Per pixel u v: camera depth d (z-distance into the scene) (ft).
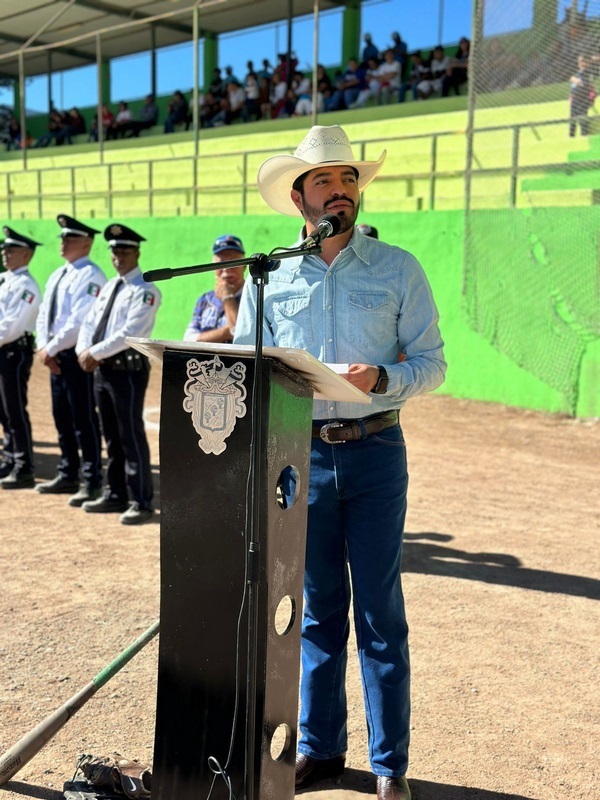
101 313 19.95
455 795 9.55
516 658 13.08
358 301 8.95
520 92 40.29
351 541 9.15
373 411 8.96
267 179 9.64
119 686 11.95
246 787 7.30
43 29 66.23
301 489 7.91
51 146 83.25
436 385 9.16
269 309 9.23
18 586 15.69
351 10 68.85
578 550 18.52
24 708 11.18
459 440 31.40
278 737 10.74
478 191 40.83
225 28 75.72
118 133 77.00
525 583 16.38
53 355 21.68
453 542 18.95
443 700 11.71
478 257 39.40
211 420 7.35
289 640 7.86
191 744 7.70
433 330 9.20
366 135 52.90
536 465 27.37
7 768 8.50
